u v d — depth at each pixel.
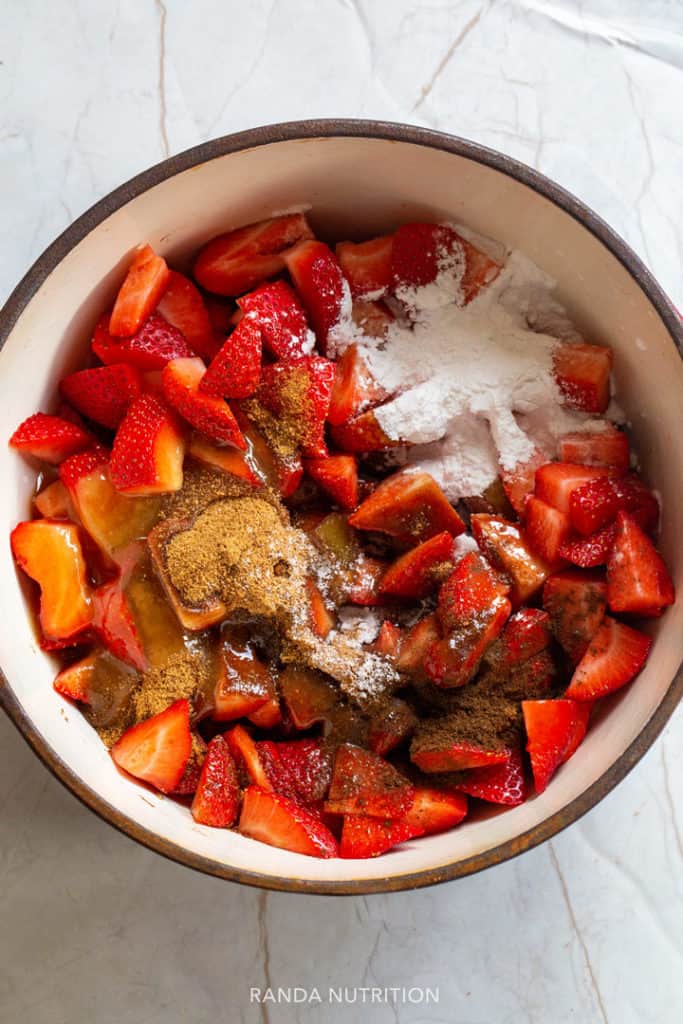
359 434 0.72
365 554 0.72
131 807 0.66
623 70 0.76
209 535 0.70
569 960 0.75
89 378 0.70
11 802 0.75
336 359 0.73
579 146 0.76
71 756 0.66
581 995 0.75
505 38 0.76
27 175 0.75
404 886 0.64
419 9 0.76
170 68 0.75
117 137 0.75
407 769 0.70
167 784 0.69
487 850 0.65
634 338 0.70
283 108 0.75
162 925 0.75
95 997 0.75
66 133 0.75
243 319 0.69
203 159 0.66
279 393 0.70
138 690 0.69
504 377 0.72
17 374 0.68
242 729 0.71
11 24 0.75
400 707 0.70
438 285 0.72
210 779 0.69
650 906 0.75
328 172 0.69
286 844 0.68
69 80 0.75
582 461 0.72
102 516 0.70
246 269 0.72
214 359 0.70
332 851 0.69
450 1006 0.75
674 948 0.75
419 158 0.68
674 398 0.68
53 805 0.75
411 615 0.72
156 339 0.70
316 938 0.75
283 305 0.71
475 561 0.70
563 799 0.66
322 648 0.70
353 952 0.75
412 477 0.71
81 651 0.70
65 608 0.69
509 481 0.72
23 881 0.75
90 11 0.75
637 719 0.66
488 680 0.70
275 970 0.75
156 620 0.70
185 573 0.69
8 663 0.66
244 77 0.75
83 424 0.71
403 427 0.71
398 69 0.75
